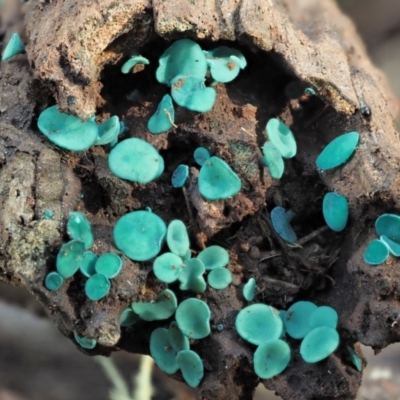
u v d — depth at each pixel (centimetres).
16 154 21
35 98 21
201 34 21
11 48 22
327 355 21
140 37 21
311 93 22
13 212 21
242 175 21
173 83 21
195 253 22
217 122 22
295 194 22
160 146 21
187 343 21
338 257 22
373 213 21
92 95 21
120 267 21
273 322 21
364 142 21
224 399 21
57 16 21
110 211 21
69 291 21
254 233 22
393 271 21
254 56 22
